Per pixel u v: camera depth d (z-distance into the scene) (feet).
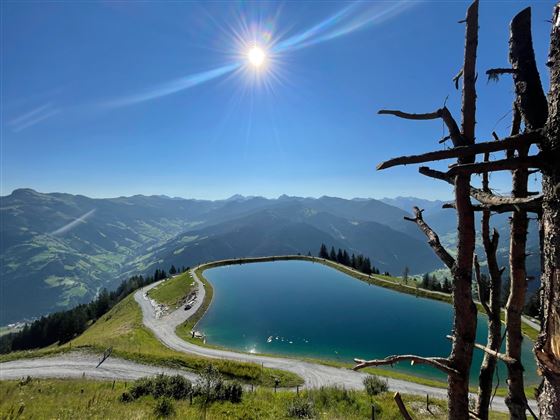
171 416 70.08
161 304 351.67
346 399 95.30
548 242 11.14
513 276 19.54
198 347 210.79
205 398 84.79
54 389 105.09
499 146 12.64
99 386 111.45
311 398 94.07
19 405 80.89
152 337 229.86
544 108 13.00
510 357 18.54
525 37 14.46
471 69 16.75
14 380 130.41
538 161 11.47
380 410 88.28
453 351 16.28
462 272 15.89
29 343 440.45
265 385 140.97
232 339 245.45
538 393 12.01
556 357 10.65
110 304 512.63
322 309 318.65
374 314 299.38
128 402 83.20
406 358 16.97
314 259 601.62
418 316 290.15
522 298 19.12
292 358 187.52
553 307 10.73
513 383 18.61
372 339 240.12
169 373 144.87
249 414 75.51
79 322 419.95
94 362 155.74
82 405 80.18
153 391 88.79
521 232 19.31
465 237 15.83
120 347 181.57
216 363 156.66
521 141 12.24
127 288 552.41
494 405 117.91
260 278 462.19
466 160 15.80
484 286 22.13
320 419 76.74
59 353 166.71
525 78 13.94
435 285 370.73
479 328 223.92
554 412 10.80
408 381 144.05
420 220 20.17
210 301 342.03
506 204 13.29
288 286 415.64
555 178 10.93
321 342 236.63
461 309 15.93
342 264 560.61
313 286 415.23
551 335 10.82
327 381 148.15
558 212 10.69
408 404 102.89
